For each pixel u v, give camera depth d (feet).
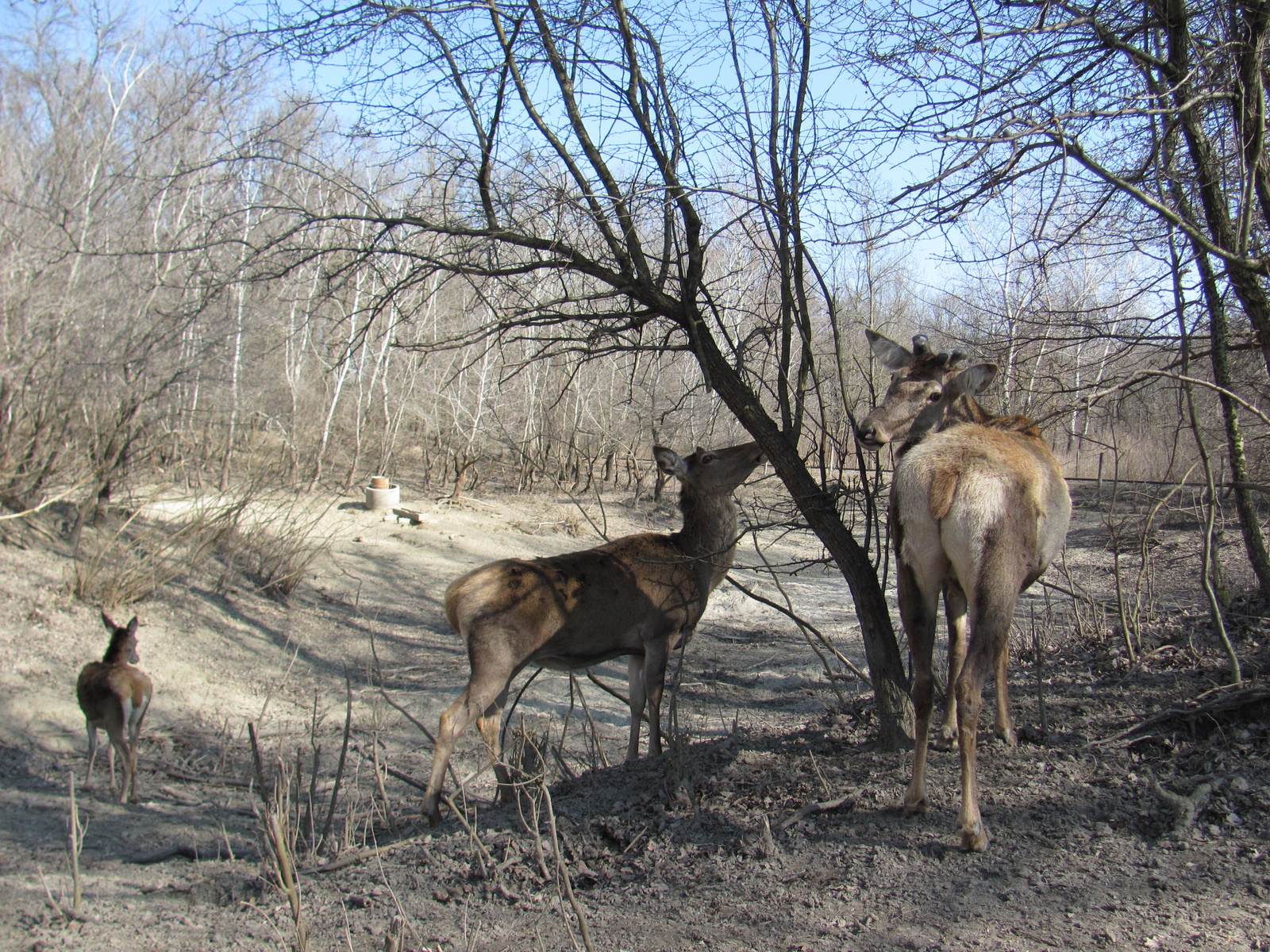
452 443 70.69
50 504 36.78
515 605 19.63
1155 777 15.26
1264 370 24.48
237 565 41.01
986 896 12.47
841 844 14.38
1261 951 10.71
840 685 32.24
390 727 28.94
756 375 21.13
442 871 15.47
